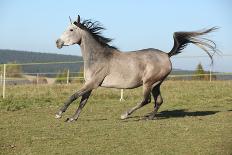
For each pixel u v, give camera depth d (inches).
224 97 798.5
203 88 912.3
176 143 400.5
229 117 560.4
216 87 919.0
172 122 515.2
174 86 970.7
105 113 615.8
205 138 421.7
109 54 521.3
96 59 514.9
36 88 1000.2
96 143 402.6
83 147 386.9
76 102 735.1
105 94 838.5
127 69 518.0
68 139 419.8
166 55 540.1
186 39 546.0
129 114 541.3
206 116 572.1
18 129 474.3
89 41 516.7
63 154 363.9
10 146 391.5
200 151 370.0
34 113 613.6
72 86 1023.6
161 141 409.1
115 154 362.6
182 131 456.8
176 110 648.4
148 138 422.6
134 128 474.3
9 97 773.9
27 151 373.1
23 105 686.5
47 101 744.3
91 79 513.3
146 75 524.4
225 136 430.6
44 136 434.6
